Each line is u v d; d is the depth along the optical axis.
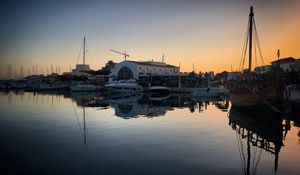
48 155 10.68
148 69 83.56
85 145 12.38
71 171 8.80
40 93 64.06
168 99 44.94
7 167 9.22
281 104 23.53
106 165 9.41
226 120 20.97
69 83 83.69
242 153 11.29
